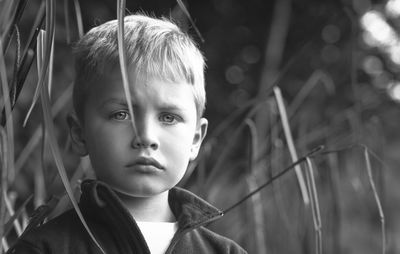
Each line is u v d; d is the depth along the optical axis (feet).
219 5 11.00
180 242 3.41
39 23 3.26
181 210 3.44
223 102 10.67
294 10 11.17
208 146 4.98
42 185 4.85
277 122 5.26
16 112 7.34
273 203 5.89
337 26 10.82
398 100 10.26
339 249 5.31
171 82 3.23
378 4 11.05
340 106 9.46
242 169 7.02
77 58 3.44
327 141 6.14
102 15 8.73
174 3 9.71
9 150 3.03
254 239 5.37
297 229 5.55
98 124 3.21
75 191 4.14
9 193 4.32
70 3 8.39
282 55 11.07
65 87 7.86
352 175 6.56
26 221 4.18
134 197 3.33
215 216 3.40
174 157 3.21
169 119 3.23
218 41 10.98
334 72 10.70
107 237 3.21
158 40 3.32
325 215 5.77
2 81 2.84
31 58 3.24
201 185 4.83
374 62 11.07
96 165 3.25
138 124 3.15
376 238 8.54
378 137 5.96
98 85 3.23
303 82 10.63
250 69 10.91
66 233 3.20
